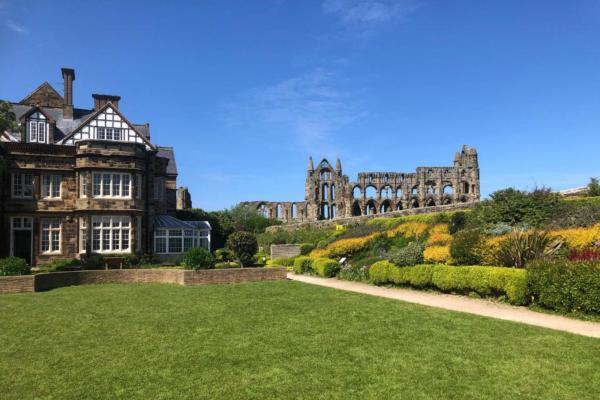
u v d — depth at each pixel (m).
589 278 13.56
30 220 35.09
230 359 10.19
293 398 8.02
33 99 45.84
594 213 20.75
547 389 8.22
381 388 8.40
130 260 32.91
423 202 93.25
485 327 12.65
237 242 32.81
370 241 32.09
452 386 8.44
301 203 94.94
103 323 14.16
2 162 31.27
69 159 35.69
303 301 17.80
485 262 19.38
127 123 38.84
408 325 13.15
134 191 35.78
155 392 8.37
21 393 8.41
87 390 8.51
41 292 21.70
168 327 13.43
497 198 25.48
